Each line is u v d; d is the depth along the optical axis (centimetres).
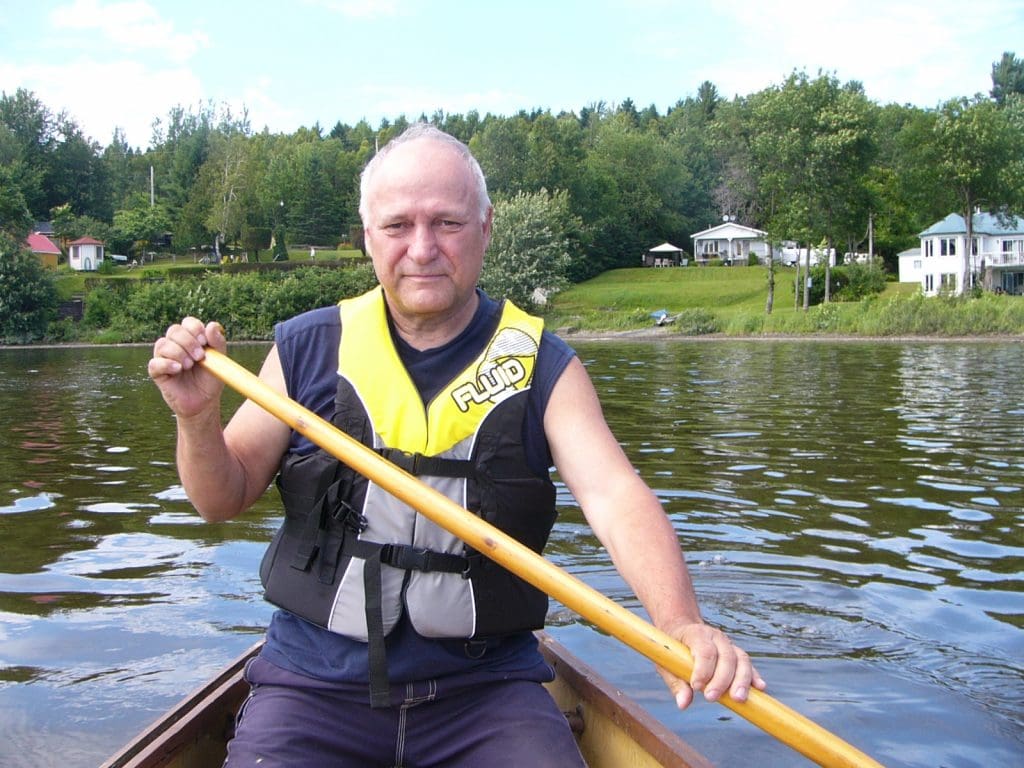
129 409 1271
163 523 572
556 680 244
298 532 193
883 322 3158
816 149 3794
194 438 182
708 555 489
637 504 180
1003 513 585
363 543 185
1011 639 372
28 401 1395
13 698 323
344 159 7756
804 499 624
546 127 6072
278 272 3947
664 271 5778
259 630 388
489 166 5953
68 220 6675
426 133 192
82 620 400
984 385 1441
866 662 350
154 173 9050
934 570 464
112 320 3859
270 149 8762
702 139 7688
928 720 303
